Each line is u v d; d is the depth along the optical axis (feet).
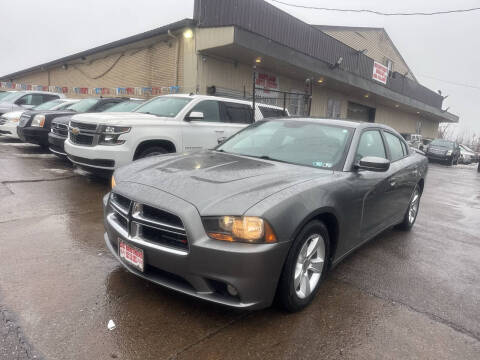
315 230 9.05
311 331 8.38
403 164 14.93
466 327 9.06
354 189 10.49
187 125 21.68
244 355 7.39
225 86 43.83
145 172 9.86
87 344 7.33
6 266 10.34
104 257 11.37
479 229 19.04
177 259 7.84
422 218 20.62
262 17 43.86
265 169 10.12
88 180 22.03
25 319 7.95
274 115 28.25
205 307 8.96
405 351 7.93
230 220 7.57
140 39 44.98
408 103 76.02
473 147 159.63
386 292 10.66
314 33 51.08
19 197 17.42
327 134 12.32
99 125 19.01
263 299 7.93
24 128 29.48
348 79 55.01
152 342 7.56
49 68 73.20
